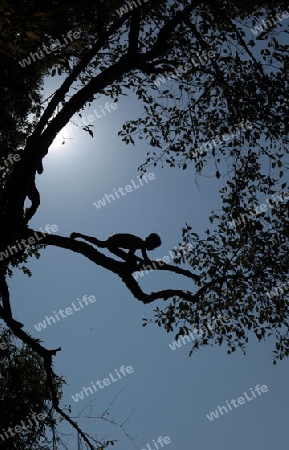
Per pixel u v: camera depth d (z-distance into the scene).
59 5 10.37
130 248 10.02
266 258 12.28
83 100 10.70
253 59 11.46
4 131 12.62
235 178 12.66
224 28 12.62
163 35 11.38
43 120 10.30
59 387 12.30
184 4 12.87
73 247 10.09
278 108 11.62
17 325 10.65
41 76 12.55
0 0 7.86
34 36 8.45
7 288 10.55
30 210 10.28
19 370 12.02
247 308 12.65
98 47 10.75
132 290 10.10
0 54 9.31
